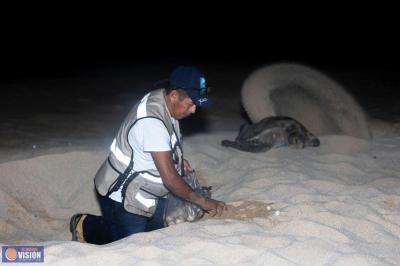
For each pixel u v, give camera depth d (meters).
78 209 5.54
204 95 3.78
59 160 5.96
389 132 7.69
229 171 5.87
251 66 14.69
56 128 7.86
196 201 4.12
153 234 3.99
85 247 3.73
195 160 6.17
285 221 4.27
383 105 9.87
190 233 3.99
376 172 5.71
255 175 5.51
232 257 3.63
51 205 5.53
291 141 6.53
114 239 4.20
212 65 14.89
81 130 7.80
